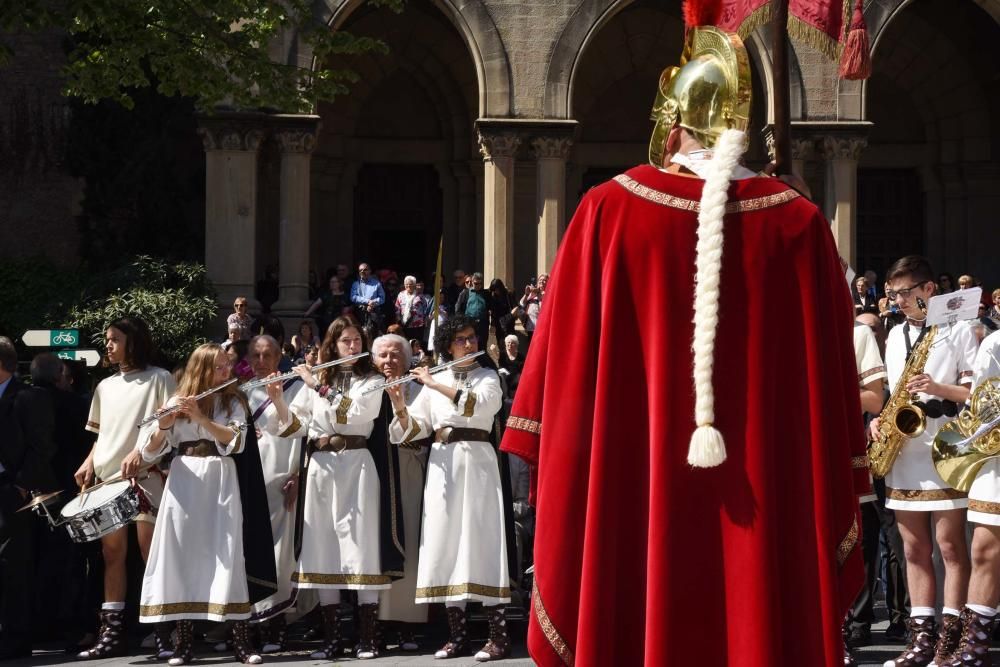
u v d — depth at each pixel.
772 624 4.42
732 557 4.50
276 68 19.84
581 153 38.72
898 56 38.69
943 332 9.38
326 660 10.45
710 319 4.47
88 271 32.44
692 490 4.56
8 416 10.95
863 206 39.59
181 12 18.56
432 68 38.50
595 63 38.41
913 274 9.55
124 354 11.17
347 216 38.72
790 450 4.64
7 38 35.41
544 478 4.75
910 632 9.76
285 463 11.52
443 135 39.03
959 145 38.69
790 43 30.75
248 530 10.45
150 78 32.41
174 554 10.33
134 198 32.50
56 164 35.38
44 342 14.48
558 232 30.56
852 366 4.84
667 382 4.59
